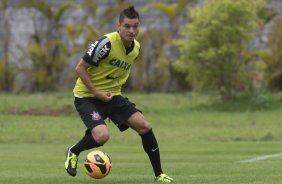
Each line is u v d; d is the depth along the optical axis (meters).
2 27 107.19
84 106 27.67
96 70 27.64
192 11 77.19
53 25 103.81
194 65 77.38
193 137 57.34
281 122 65.25
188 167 35.03
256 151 45.06
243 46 76.88
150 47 100.06
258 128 61.91
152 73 100.81
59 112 74.38
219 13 75.06
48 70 102.62
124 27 27.08
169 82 100.38
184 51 77.25
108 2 104.38
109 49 27.19
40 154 44.50
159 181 28.03
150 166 36.03
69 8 105.31
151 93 99.12
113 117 28.12
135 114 27.88
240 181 28.33
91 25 101.44
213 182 28.03
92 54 27.05
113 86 28.08
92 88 27.20
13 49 105.44
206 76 77.38
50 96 91.19
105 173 27.69
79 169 34.62
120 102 28.05
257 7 76.50
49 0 105.94
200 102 82.00
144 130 27.80
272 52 87.06
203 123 66.00
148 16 102.88
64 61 101.94
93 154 27.83
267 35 90.94
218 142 53.75
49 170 34.34
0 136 58.16
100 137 26.97
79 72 27.25
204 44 76.19
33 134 59.34
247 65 79.19
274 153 43.53
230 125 64.38
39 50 101.19
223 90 78.12
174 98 87.81
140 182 28.36
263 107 75.62
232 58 76.56
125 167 35.53
